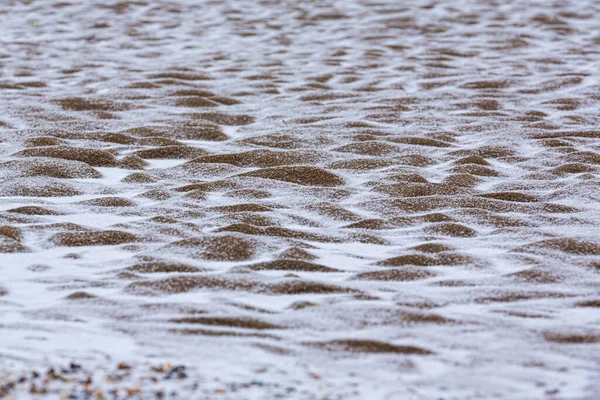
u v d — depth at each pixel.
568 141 25.69
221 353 10.67
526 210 18.95
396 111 30.27
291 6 55.47
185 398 9.32
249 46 43.69
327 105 31.22
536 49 42.94
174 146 24.92
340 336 11.32
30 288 13.52
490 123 28.25
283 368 10.23
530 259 15.16
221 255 15.27
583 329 11.62
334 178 21.62
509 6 54.66
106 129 27.42
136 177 21.92
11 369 10.00
